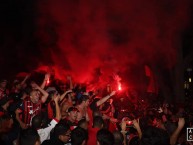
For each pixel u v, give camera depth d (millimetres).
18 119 5258
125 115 7082
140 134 4551
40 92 6758
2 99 5867
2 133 4453
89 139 4656
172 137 4070
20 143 3488
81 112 5918
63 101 6484
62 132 4012
